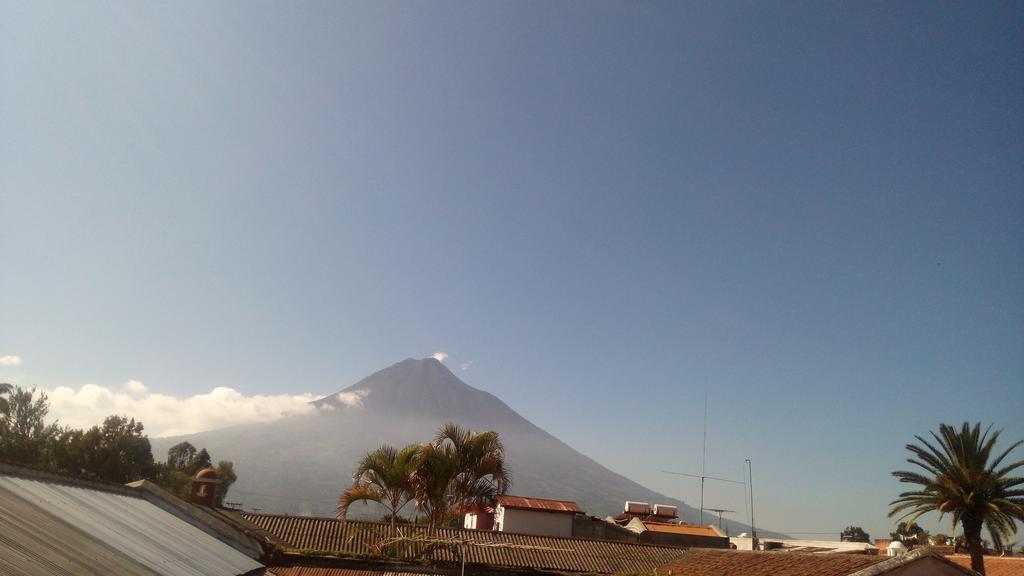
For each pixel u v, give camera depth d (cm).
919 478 3328
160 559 1245
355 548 2984
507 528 4678
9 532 890
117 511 1538
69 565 891
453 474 3144
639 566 3152
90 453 5622
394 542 2967
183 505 2116
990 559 3453
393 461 3241
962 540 3734
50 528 1030
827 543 5112
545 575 3012
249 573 1756
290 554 2688
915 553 1647
